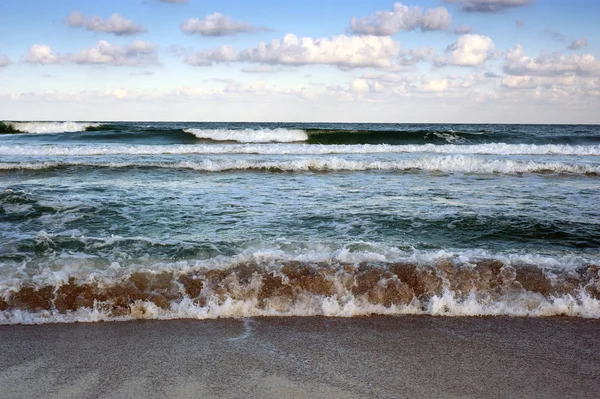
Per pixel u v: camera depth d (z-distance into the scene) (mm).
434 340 3691
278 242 6062
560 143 26125
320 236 6449
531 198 9461
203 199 8992
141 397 2773
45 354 3371
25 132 29578
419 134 25797
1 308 4125
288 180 11867
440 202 8906
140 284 4465
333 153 19031
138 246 5719
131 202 8508
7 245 5672
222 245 5887
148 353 3400
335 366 3225
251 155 17750
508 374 3150
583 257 5699
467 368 3230
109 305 4211
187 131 26094
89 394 2803
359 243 5922
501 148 20297
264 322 4016
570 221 7371
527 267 4871
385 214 7770
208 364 3232
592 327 3990
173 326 3912
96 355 3359
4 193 8414
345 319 4102
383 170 14234
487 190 10445
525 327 3967
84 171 12820
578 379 3104
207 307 4203
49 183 10609
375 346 3566
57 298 4258
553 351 3525
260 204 8586
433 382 3020
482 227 6996
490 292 4492
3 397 2752
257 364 3240
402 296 4414
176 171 13242
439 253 5250
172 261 5211
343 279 4555
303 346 3551
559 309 4281
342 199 9148
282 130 26047
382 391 2889
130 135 26078
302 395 2818
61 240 5863
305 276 4586
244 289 4414
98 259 5203
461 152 19672
